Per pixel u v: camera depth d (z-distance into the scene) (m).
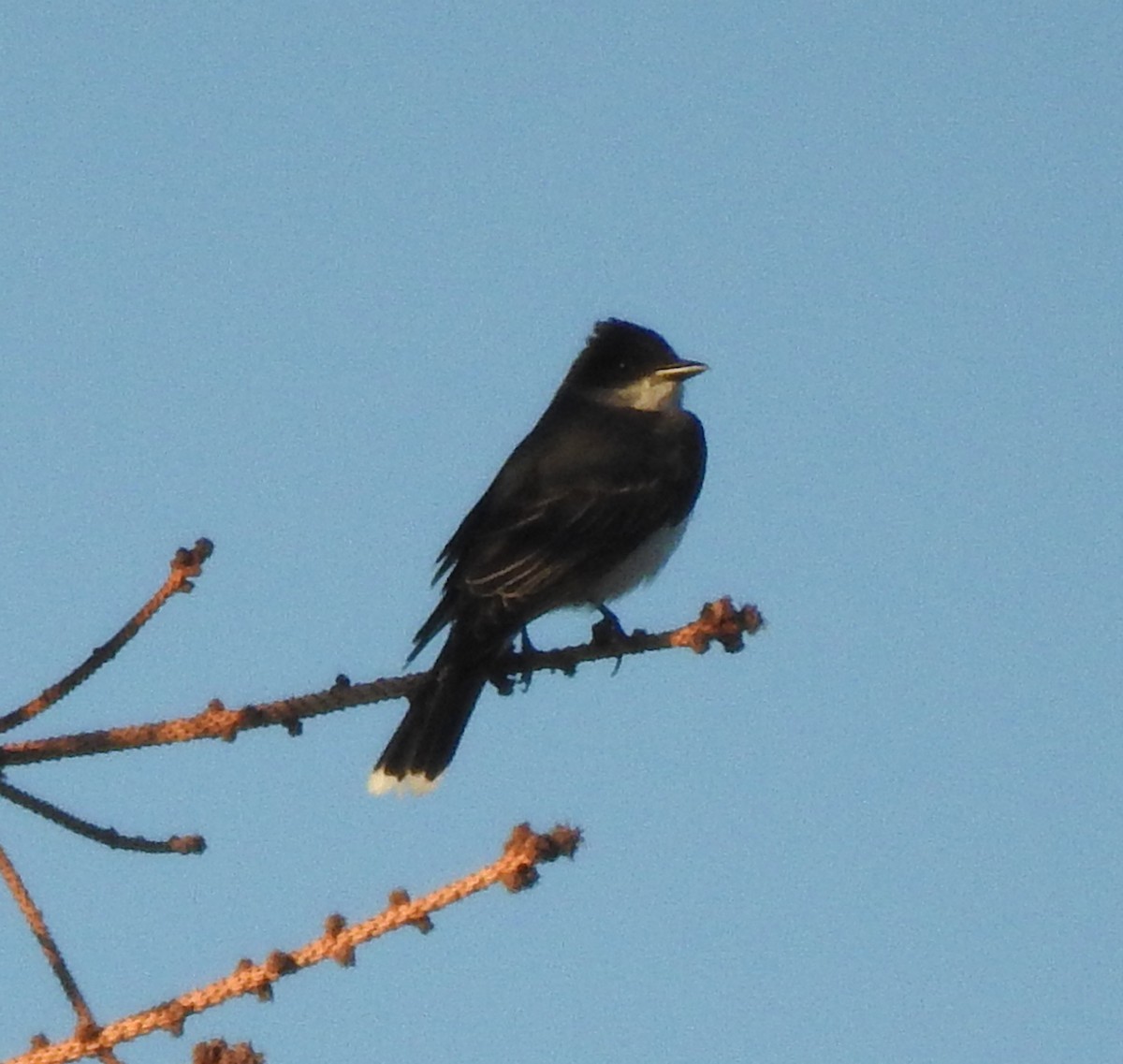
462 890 6.27
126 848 7.09
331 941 6.29
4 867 6.45
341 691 7.52
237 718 7.21
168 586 6.93
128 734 7.08
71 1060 6.32
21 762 6.99
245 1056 6.19
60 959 6.38
